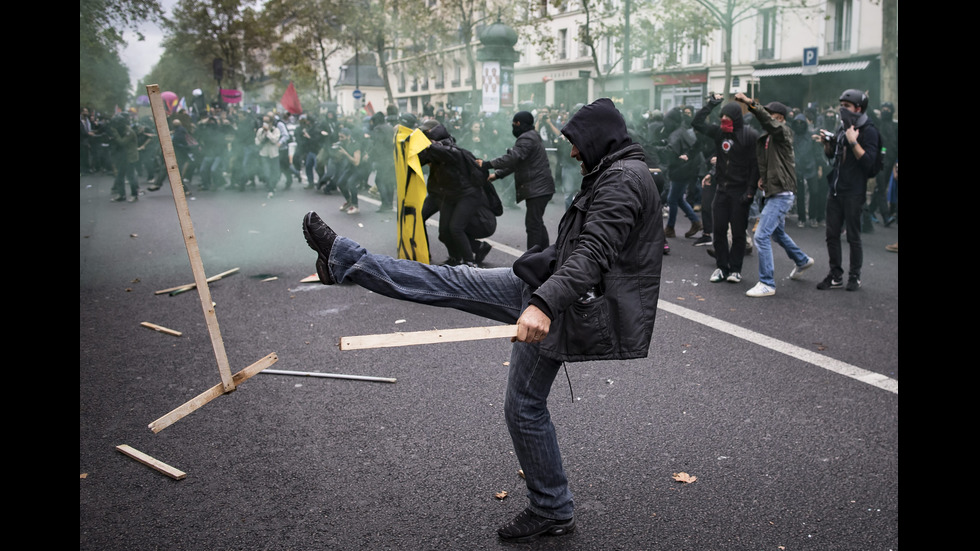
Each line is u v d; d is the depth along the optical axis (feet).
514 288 8.56
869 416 13.25
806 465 11.36
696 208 44.14
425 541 9.26
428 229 36.32
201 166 56.13
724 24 82.33
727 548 9.14
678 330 18.89
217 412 13.42
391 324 19.52
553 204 46.70
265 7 134.82
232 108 75.05
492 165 23.93
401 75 181.37
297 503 10.20
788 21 95.91
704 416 13.28
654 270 8.15
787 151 22.29
